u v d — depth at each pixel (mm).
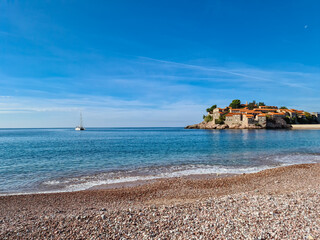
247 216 8922
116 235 7738
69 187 17672
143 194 15148
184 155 35250
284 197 11500
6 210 11953
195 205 10695
